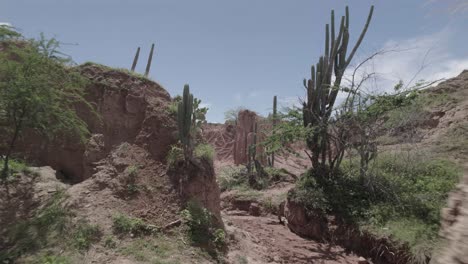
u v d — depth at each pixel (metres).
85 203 6.99
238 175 21.16
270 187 19.22
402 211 10.02
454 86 20.36
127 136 8.97
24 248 5.62
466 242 1.59
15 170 7.82
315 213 11.27
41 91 7.50
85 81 8.76
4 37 8.14
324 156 13.35
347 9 13.71
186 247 6.64
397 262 8.13
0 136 8.72
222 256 6.88
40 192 7.28
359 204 10.98
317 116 13.51
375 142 12.55
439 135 16.42
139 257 5.98
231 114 35.53
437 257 1.81
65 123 8.23
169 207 7.44
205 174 8.21
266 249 8.87
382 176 12.02
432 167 12.55
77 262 5.49
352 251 9.60
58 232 6.08
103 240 6.23
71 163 9.01
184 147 8.00
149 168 8.20
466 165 1.92
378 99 12.34
